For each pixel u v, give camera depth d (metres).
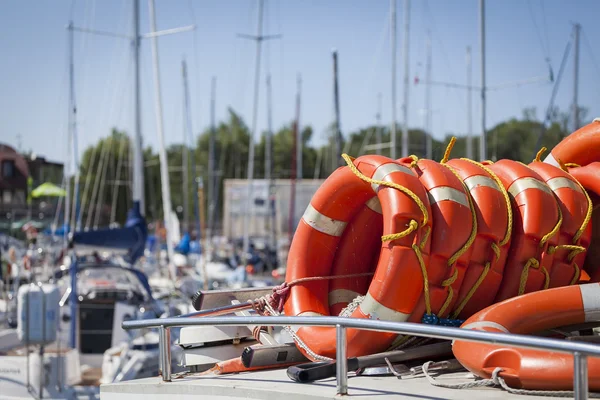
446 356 4.71
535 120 26.53
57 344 11.99
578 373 3.03
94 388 11.02
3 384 10.95
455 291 4.68
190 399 4.38
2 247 19.64
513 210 4.92
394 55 22.73
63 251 19.59
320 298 5.15
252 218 44.47
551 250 4.87
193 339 5.16
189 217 58.91
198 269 31.55
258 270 36.00
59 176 38.75
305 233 5.21
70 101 19.00
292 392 3.89
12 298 14.71
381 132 35.16
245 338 5.32
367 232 5.21
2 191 40.97
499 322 4.29
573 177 5.34
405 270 4.45
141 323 4.62
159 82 20.53
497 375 3.80
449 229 4.54
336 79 26.14
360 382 4.11
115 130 32.03
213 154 42.22
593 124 5.62
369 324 3.61
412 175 4.68
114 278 16.42
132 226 16.70
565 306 4.42
